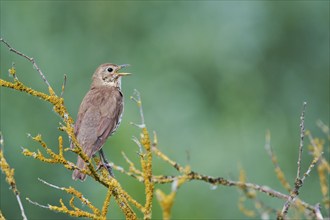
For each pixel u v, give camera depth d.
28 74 16.83
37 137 6.62
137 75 18.91
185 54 18.92
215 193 14.36
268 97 18.77
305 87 18.81
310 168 6.52
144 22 19.53
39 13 17.95
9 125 15.45
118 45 19.11
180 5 19.28
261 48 18.86
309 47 18.88
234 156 17.05
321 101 18.73
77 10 18.61
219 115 18.39
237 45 18.84
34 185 14.45
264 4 18.91
